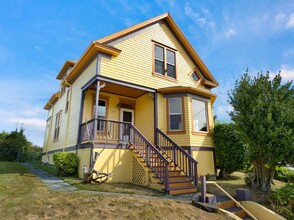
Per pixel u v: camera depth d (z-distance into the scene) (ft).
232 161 30.48
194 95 33.32
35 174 28.09
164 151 28.55
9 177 23.32
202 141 32.01
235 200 19.31
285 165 22.98
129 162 26.21
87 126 27.12
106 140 25.46
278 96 23.48
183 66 39.01
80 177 25.40
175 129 31.96
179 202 16.69
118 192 17.80
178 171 24.90
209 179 29.68
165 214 13.79
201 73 41.93
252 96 24.77
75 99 34.96
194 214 14.80
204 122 33.83
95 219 11.63
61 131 40.88
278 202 18.95
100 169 23.86
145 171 23.30
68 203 13.19
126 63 30.71
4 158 64.75
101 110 33.42
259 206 18.22
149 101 34.17
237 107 25.62
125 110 36.29
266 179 23.25
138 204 14.51
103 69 27.89
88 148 25.02
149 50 34.55
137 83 31.27
